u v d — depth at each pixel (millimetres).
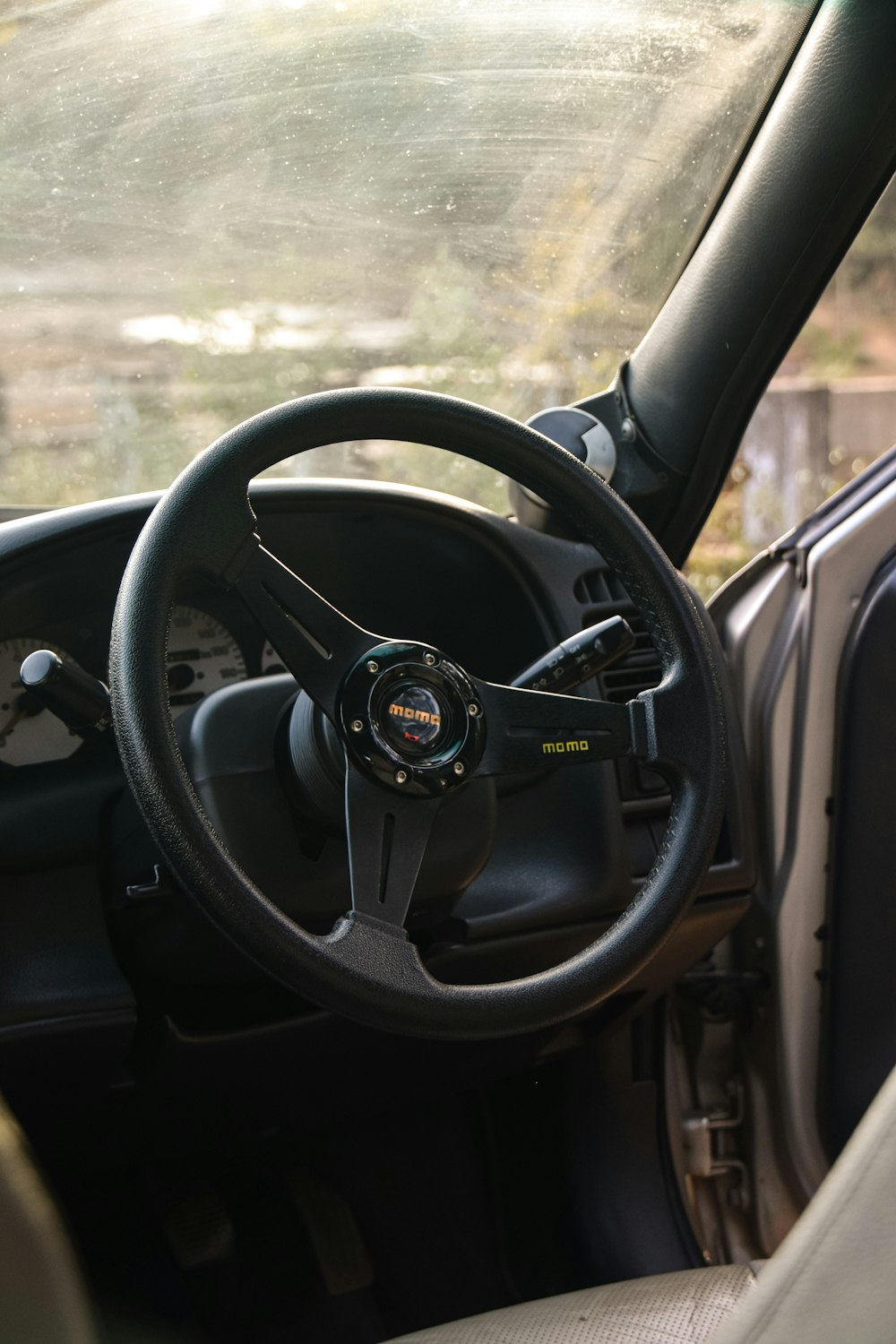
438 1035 891
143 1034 1301
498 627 1499
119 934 1276
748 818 1429
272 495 1342
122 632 873
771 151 1416
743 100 1425
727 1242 1632
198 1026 1315
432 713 936
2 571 1221
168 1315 1485
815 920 1546
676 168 1483
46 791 1276
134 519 1266
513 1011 904
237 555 926
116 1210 1590
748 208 1448
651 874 989
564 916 1348
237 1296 1523
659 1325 931
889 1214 570
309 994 868
